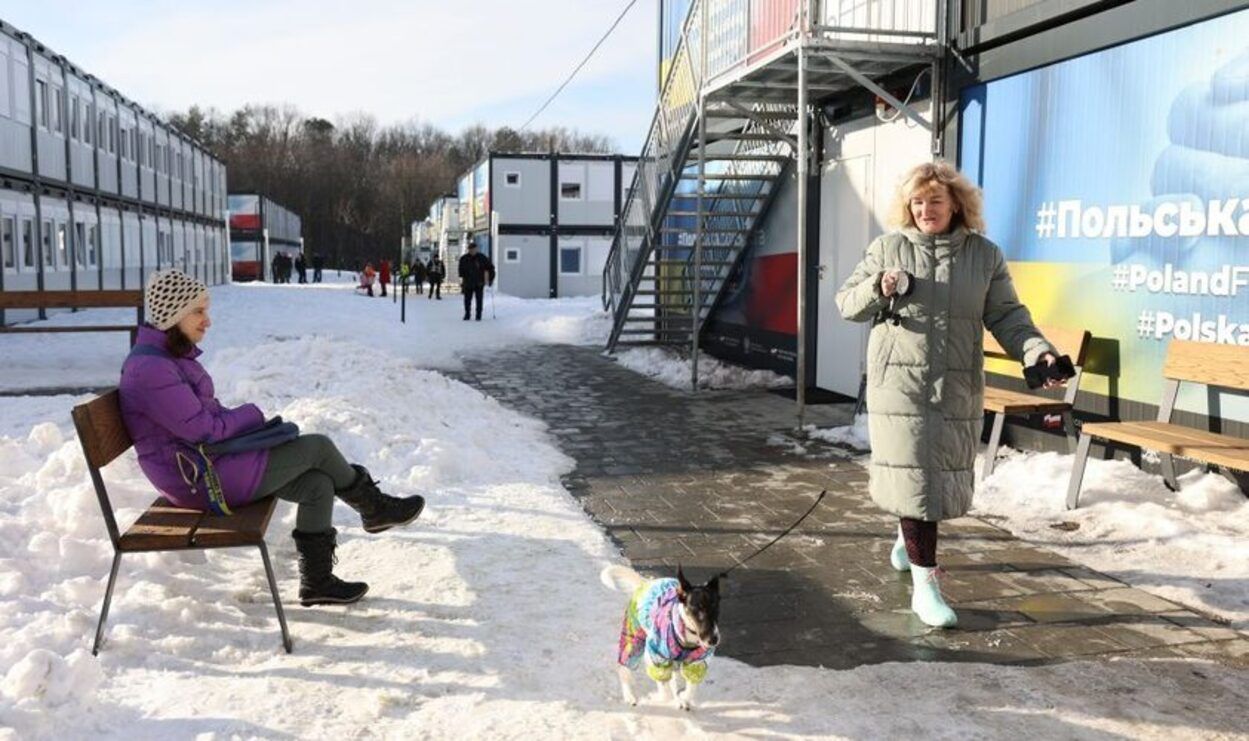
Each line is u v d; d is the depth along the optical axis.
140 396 4.04
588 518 5.85
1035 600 4.55
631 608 3.46
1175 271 6.07
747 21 9.70
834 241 10.48
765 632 4.21
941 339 4.20
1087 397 6.75
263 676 3.66
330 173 102.31
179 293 4.14
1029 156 7.27
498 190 38.81
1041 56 7.02
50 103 21.06
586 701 3.54
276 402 7.84
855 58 8.20
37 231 19.94
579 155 39.06
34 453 6.44
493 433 8.05
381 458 6.72
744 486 6.67
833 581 4.84
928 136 8.52
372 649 3.93
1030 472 6.46
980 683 3.69
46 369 12.44
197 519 4.04
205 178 43.34
